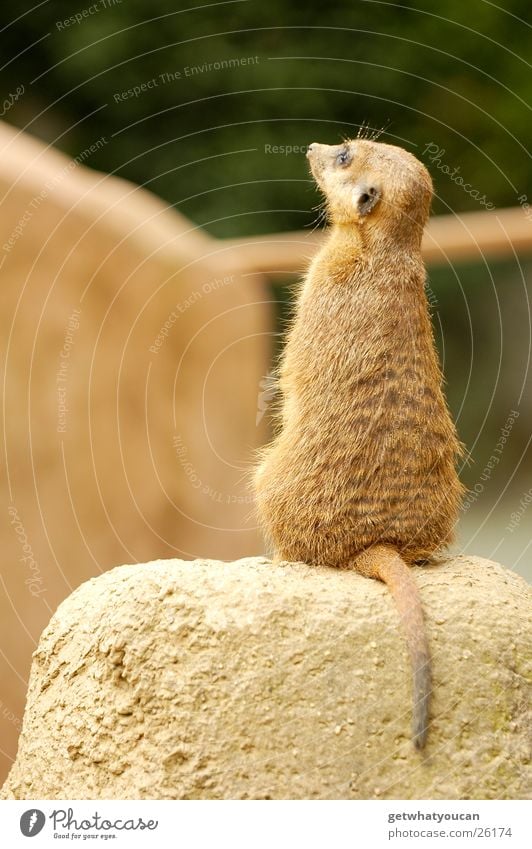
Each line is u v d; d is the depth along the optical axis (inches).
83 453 369.1
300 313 224.7
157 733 173.6
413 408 206.4
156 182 745.0
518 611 186.1
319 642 174.2
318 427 207.2
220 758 169.5
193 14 751.1
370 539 201.6
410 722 171.5
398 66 764.6
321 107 753.6
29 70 767.1
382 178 223.6
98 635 184.1
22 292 359.9
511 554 529.7
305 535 204.8
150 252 386.0
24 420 359.6
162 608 179.5
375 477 202.8
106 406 375.2
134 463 380.8
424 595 184.4
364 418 205.0
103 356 376.5
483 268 743.1
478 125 768.9
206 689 172.7
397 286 215.0
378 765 169.5
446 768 170.2
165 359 393.7
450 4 775.1
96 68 749.3
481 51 772.0
